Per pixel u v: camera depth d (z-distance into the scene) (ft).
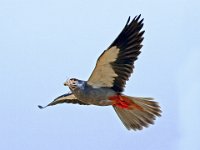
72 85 69.46
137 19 68.33
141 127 69.82
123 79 69.00
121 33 68.33
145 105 69.21
